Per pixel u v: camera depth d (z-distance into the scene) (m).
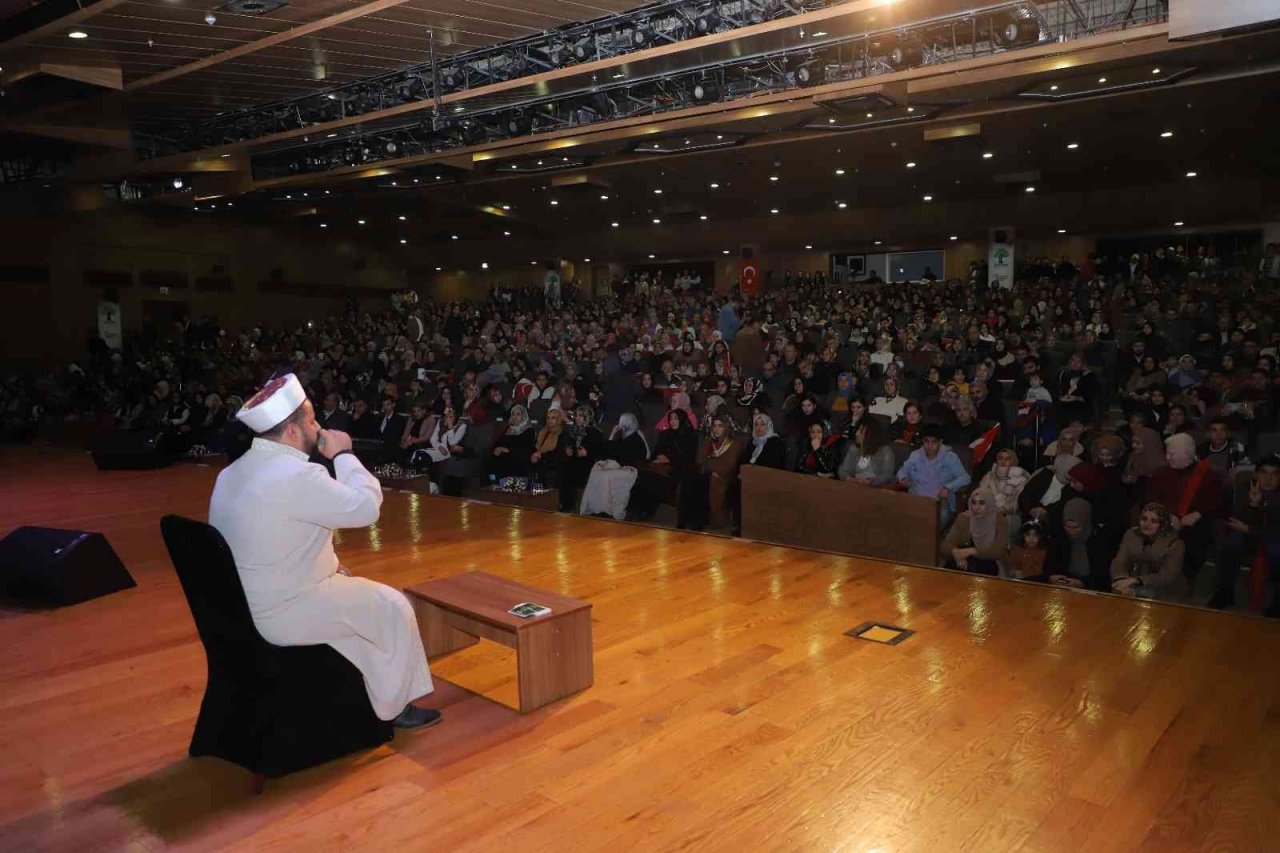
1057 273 20.19
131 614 4.92
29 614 4.95
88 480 9.65
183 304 23.91
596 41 8.55
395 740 3.29
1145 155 16.36
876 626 4.44
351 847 2.59
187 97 11.13
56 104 10.53
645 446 8.12
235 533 2.85
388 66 9.81
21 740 3.34
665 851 2.54
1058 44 8.45
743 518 6.75
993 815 2.69
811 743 3.19
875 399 8.09
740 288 22.52
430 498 8.33
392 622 3.17
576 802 2.82
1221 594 5.08
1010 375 9.23
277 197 16.31
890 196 21.38
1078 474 5.50
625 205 22.06
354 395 12.38
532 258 29.31
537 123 11.75
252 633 2.79
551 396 10.03
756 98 10.10
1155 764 2.99
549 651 3.60
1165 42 9.09
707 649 4.17
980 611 4.66
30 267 20.27
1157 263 17.81
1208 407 7.45
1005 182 19.08
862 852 2.52
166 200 16.59
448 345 15.86
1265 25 5.36
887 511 5.92
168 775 3.05
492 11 7.95
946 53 9.02
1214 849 2.50
